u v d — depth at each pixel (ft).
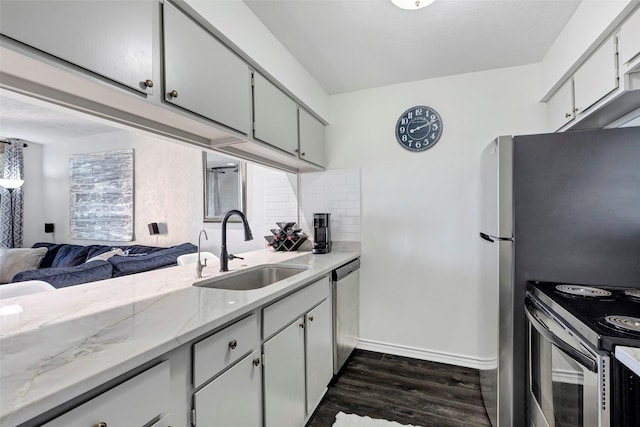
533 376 4.81
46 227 14.60
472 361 7.84
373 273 8.77
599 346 3.06
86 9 2.94
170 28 3.88
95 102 3.57
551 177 5.00
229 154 6.22
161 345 2.59
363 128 8.91
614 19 4.32
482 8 5.42
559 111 6.52
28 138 14.05
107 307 3.59
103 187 13.24
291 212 9.63
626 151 4.73
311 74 7.97
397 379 7.22
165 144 11.91
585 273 4.90
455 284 8.02
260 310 4.23
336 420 5.75
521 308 5.15
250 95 5.57
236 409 3.70
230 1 4.91
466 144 7.92
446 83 8.11
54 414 1.94
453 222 8.04
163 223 11.94
